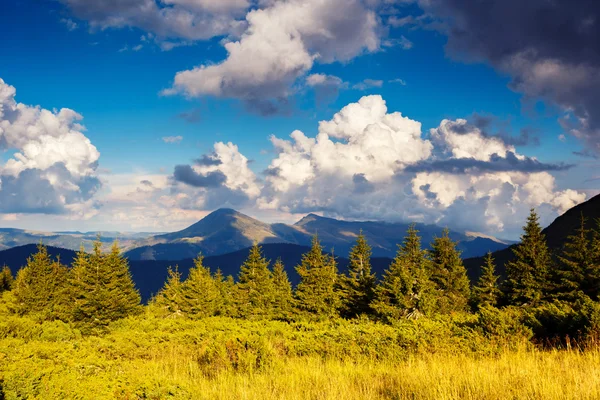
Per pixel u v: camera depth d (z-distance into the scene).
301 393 8.64
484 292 37.38
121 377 9.52
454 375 8.59
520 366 9.23
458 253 40.53
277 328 20.94
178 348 18.42
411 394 7.81
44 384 8.80
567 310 13.80
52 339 22.91
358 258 44.09
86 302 37.88
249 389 9.25
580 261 31.78
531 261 34.59
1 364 10.62
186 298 47.88
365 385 8.81
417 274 31.98
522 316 14.64
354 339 14.70
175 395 8.84
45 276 48.38
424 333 14.24
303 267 43.25
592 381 7.12
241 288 48.19
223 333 19.00
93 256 41.84
